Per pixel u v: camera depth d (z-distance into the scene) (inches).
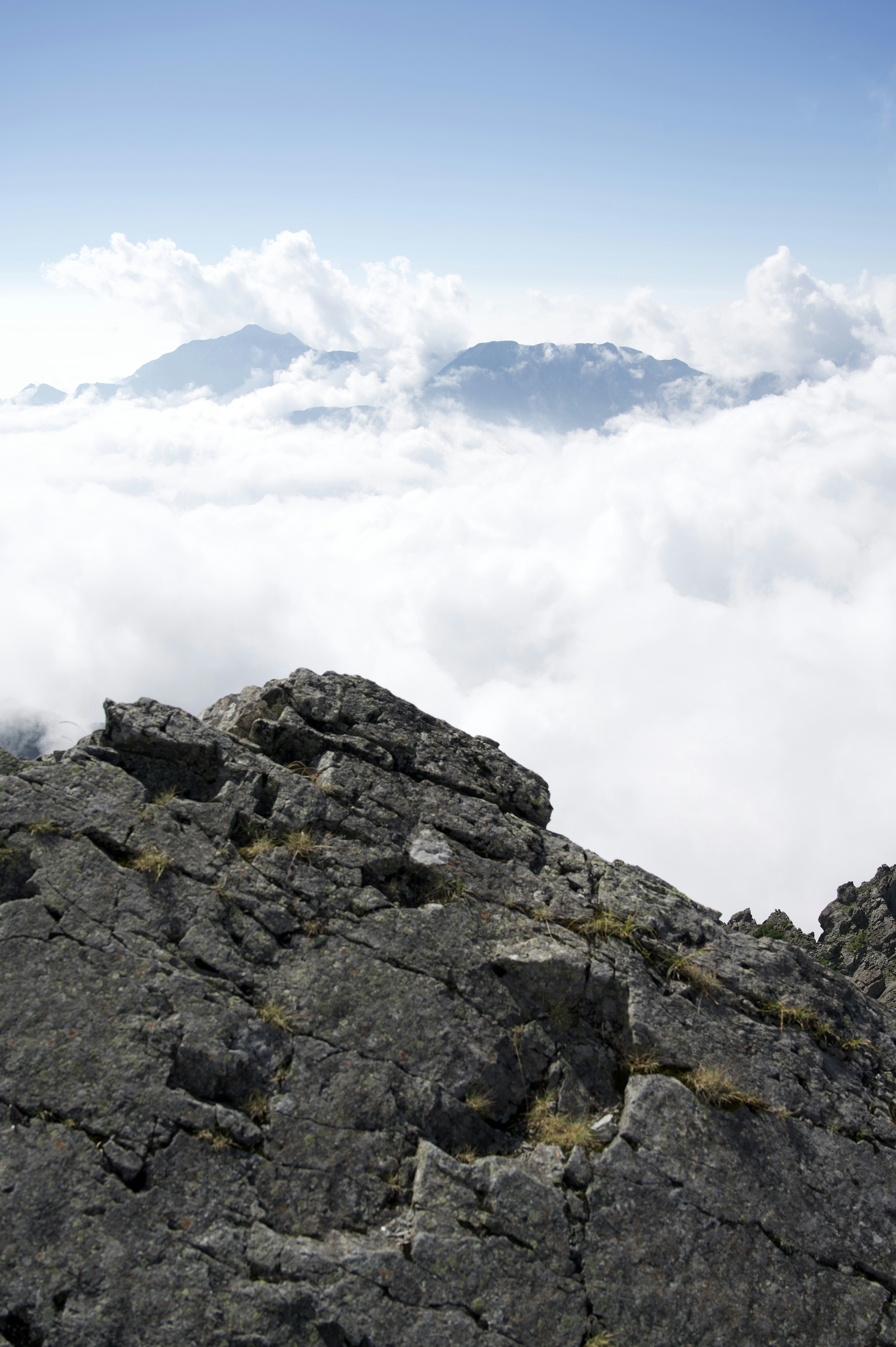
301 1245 112.3
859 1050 137.9
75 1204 111.1
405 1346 108.3
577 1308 113.1
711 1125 126.8
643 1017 133.6
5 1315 106.0
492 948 137.3
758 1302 116.6
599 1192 120.3
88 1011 122.4
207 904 133.5
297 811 145.7
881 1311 118.0
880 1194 125.6
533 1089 129.4
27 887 131.3
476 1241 114.7
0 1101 115.6
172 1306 107.6
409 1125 122.3
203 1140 116.6
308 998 128.8
